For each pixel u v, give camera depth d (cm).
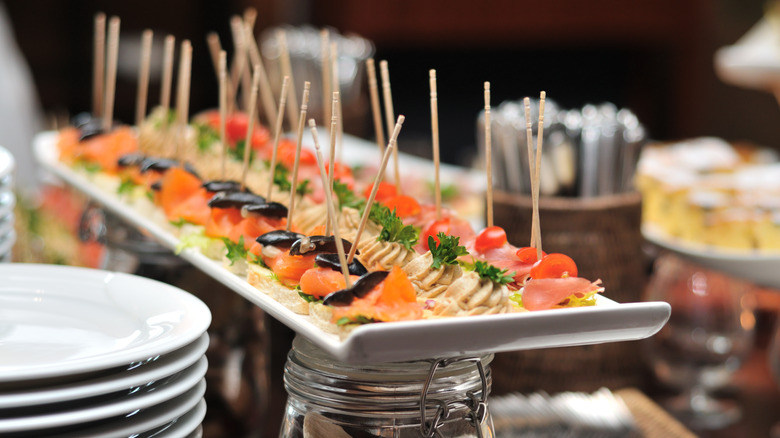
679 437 142
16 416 76
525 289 98
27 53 531
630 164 172
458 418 91
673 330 173
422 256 103
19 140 300
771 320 215
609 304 97
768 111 500
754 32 504
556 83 579
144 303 100
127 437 79
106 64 544
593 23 530
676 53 543
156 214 149
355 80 333
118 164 170
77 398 76
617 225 164
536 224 106
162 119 205
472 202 231
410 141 329
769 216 191
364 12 529
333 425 89
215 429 127
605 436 138
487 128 112
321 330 91
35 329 98
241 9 545
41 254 170
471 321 81
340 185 137
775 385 183
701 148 269
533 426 138
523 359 164
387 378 87
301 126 114
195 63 563
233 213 131
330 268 98
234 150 179
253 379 130
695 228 199
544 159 169
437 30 530
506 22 529
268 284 109
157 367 83
